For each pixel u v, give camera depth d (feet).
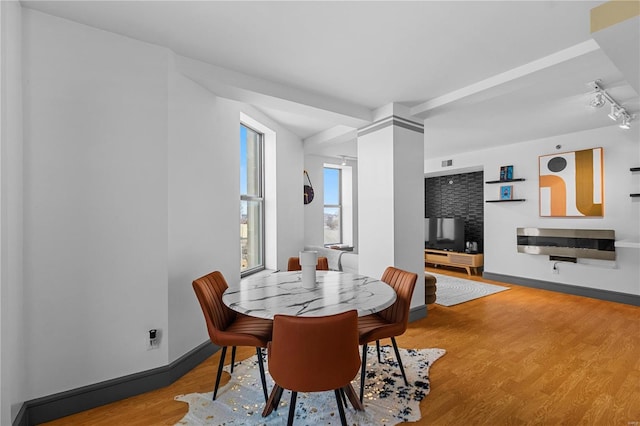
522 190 17.28
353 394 6.21
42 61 5.97
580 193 15.02
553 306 13.44
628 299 13.66
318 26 6.64
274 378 4.91
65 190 6.17
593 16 5.01
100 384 6.47
